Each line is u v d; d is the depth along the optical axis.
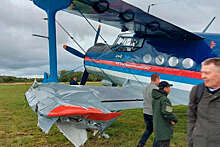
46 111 2.55
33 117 6.45
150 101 3.41
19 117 6.44
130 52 6.16
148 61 5.71
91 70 7.51
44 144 3.99
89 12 5.09
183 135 4.48
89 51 7.57
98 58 7.13
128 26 5.57
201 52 4.82
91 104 2.84
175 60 5.19
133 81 6.09
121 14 4.64
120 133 4.65
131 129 5.02
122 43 6.42
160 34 5.29
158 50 5.52
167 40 5.40
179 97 4.87
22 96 13.02
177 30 4.58
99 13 5.01
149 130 3.46
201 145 1.63
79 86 4.64
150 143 3.98
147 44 5.78
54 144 3.99
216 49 4.64
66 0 3.94
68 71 6.54
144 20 4.60
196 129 1.72
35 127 5.20
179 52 5.14
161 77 5.40
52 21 4.07
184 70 5.02
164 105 2.71
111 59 6.71
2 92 16.39
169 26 4.49
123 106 3.69
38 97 3.21
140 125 5.46
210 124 1.61
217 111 1.59
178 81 5.11
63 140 4.19
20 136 4.48
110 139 4.19
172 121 2.74
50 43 4.08
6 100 10.84
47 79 4.13
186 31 4.48
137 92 4.52
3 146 3.88
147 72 5.72
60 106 2.62
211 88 1.65
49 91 3.29
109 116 2.50
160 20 4.29
